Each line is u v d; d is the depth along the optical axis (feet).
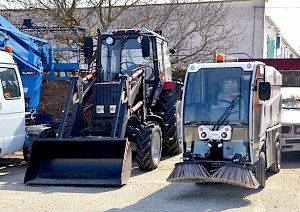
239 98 25.80
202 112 26.30
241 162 24.89
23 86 37.35
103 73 36.94
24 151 35.37
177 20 63.46
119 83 33.01
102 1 57.77
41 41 40.40
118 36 37.42
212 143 25.80
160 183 29.35
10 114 32.71
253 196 26.04
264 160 27.55
